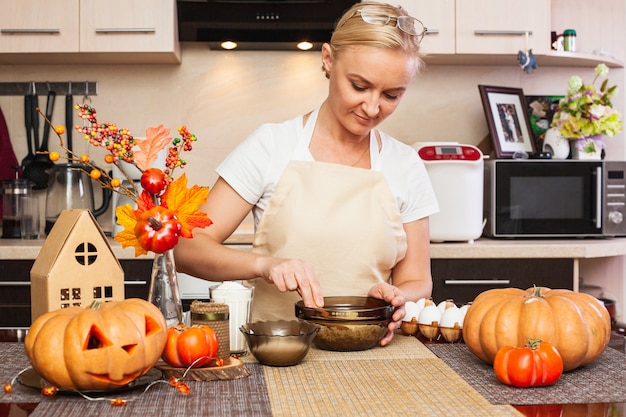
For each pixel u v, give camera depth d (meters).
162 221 1.22
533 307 1.20
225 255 1.50
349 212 1.70
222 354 1.23
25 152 3.31
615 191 3.07
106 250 1.30
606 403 1.03
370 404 1.01
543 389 1.11
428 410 0.99
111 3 2.96
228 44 3.23
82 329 1.04
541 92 3.45
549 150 3.18
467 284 2.84
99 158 3.29
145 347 1.07
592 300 1.27
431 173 2.87
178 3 3.02
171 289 1.27
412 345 1.42
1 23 2.95
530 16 3.10
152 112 3.33
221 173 1.69
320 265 1.69
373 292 1.43
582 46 3.46
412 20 1.45
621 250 2.96
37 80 3.29
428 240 1.81
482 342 1.23
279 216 1.70
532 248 2.85
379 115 1.55
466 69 3.42
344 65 1.49
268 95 3.36
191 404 1.02
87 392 1.07
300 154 1.71
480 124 3.44
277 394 1.07
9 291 2.75
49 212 3.11
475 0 3.08
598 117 3.08
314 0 3.03
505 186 3.01
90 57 3.12
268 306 1.71
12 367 1.24
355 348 1.34
